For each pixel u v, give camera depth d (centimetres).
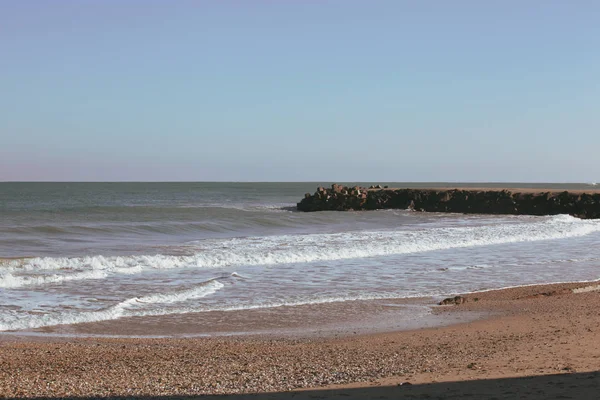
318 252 2528
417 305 1538
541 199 6125
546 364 828
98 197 9462
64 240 2953
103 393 736
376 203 6850
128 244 2825
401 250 2758
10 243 2753
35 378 823
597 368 786
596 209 5781
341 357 968
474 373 789
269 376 828
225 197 10100
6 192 11631
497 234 3516
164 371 870
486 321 1316
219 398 696
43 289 1691
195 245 2778
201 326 1299
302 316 1405
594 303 1503
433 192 6762
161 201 8194
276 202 8288
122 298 1584
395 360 930
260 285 1819
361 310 1475
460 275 2050
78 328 1266
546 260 2462
